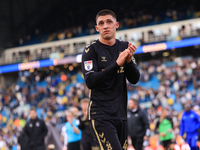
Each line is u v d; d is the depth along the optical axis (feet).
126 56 7.61
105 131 7.70
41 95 72.38
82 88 64.85
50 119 26.40
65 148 24.04
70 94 65.21
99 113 7.85
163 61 67.67
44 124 24.06
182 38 64.49
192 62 59.26
